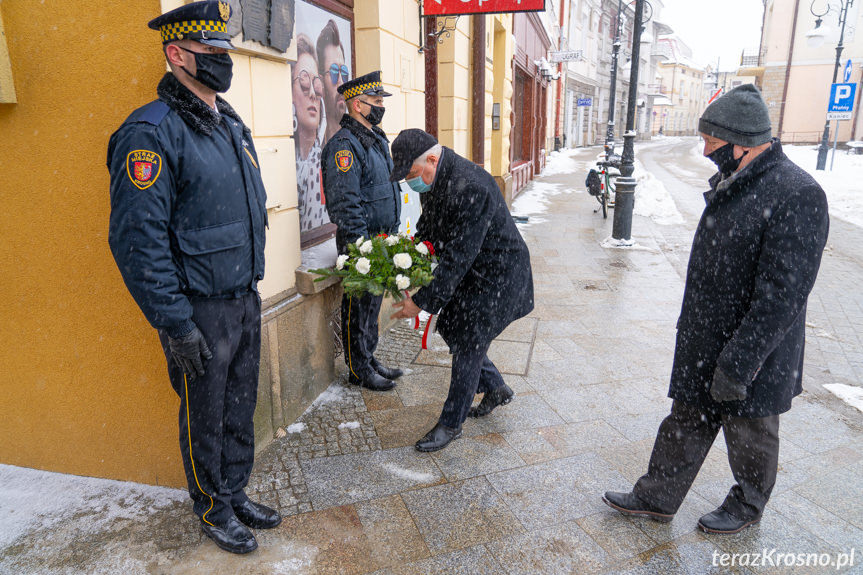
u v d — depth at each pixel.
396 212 3.73
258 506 2.49
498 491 2.72
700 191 15.91
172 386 2.38
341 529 2.44
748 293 2.07
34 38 2.30
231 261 2.13
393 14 4.65
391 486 2.75
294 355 3.27
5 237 2.53
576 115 36.41
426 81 6.65
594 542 2.38
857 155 26.36
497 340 4.69
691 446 2.35
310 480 2.78
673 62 68.31
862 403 3.68
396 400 3.62
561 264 7.32
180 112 1.97
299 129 3.79
